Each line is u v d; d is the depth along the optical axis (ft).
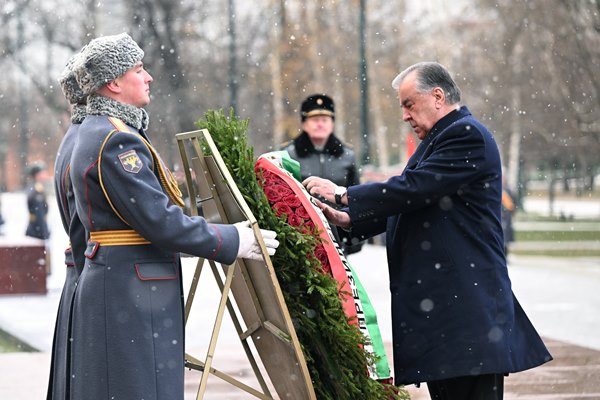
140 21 116.57
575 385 30.63
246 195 18.78
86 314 18.03
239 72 145.59
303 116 31.48
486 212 20.34
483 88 163.73
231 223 19.31
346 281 19.21
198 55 140.67
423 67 20.88
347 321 18.84
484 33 157.17
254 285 19.49
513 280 64.28
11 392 30.04
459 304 19.95
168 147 119.65
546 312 47.78
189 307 20.53
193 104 123.95
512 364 19.97
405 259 20.65
